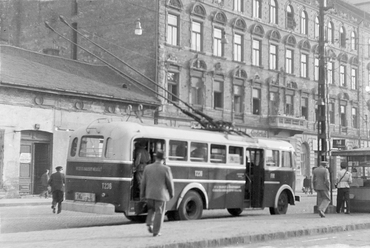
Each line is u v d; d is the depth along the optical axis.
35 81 31.70
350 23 60.41
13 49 36.12
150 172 12.67
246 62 46.09
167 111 39.06
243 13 45.97
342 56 58.78
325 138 23.19
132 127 16.89
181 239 12.26
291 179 23.14
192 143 18.55
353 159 22.39
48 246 10.84
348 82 59.91
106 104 35.19
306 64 53.72
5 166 30.27
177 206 17.88
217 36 43.66
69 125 33.19
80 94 33.34
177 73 40.28
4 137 30.19
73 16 43.84
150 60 39.19
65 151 33.03
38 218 20.09
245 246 12.84
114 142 16.72
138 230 14.08
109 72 40.75
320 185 19.69
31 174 31.77
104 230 14.08
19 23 46.41
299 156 51.62
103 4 42.28
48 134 32.50
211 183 19.17
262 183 21.66
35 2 45.75
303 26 53.56
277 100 49.12
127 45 40.66
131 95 36.88
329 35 56.81
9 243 11.43
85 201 17.11
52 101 32.44
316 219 18.70
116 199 16.44
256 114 47.22
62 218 20.33
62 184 22.02
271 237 14.20
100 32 42.28
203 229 14.55
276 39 49.44
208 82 42.44
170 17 40.12
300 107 52.28
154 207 12.71
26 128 31.17
